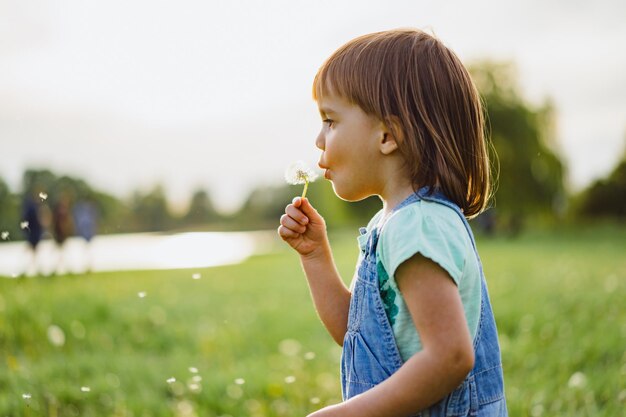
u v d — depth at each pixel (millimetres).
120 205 47188
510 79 29641
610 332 4160
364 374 1340
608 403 2719
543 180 29484
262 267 12055
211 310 6090
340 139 1396
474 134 1452
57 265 11070
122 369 3648
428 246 1210
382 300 1321
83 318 5070
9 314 4465
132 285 7859
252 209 58469
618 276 8008
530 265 10461
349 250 15969
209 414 2945
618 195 40062
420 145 1348
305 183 1691
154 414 2932
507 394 2934
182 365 3762
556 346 3893
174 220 53031
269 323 5375
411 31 1468
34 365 3650
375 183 1402
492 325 1392
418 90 1371
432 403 1196
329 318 1658
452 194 1374
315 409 2949
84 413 2951
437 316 1188
